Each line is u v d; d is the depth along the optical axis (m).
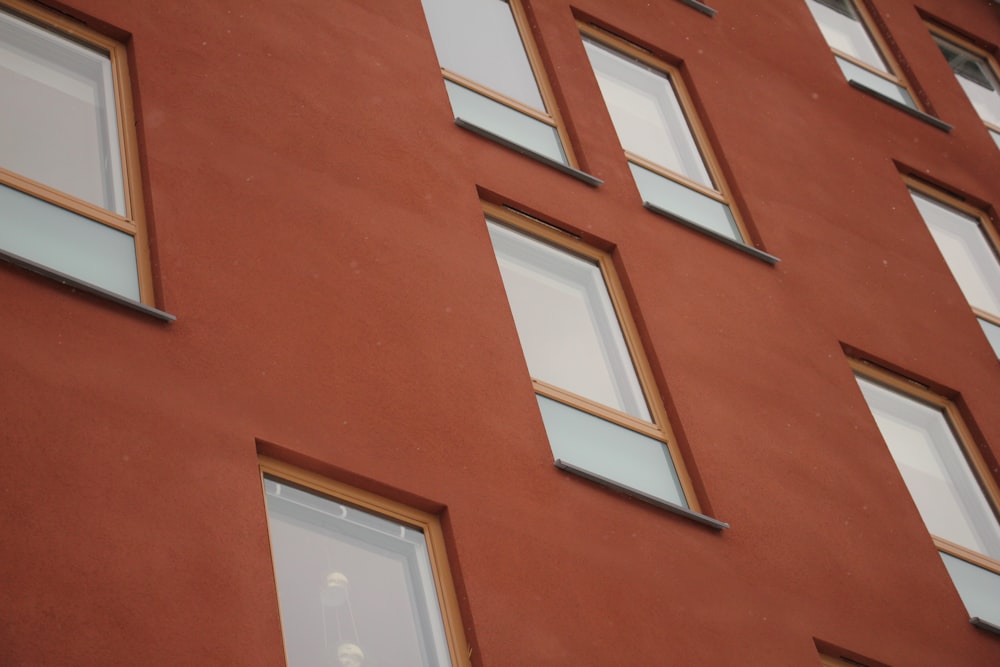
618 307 10.02
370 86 9.73
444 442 7.83
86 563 6.00
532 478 8.09
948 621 9.62
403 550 7.39
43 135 7.79
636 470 8.95
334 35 9.85
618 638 7.67
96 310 6.97
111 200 7.78
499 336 8.74
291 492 7.19
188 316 7.30
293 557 6.98
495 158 10.16
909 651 9.17
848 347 11.29
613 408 9.29
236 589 6.35
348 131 9.24
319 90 9.34
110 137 8.10
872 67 15.76
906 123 14.84
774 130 13.04
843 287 11.80
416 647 7.09
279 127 8.84
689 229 11.05
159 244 7.52
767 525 9.13
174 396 6.89
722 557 8.66
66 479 6.22
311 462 7.21
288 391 7.38
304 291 7.95
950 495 11.06
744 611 8.45
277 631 6.37
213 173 8.18
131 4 8.78
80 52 8.41
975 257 14.19
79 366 6.68
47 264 7.13
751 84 13.40
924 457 11.23
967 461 11.46
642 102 12.45
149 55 8.55
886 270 12.41
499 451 8.05
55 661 5.65
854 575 9.34
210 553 6.39
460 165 9.79
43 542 5.95
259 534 6.62
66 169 7.73
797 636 8.61
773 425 9.90
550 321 9.57
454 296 8.72
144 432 6.63
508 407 8.35
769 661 8.31
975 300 13.55
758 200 11.98
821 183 12.87
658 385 9.59
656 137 12.18
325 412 7.45
